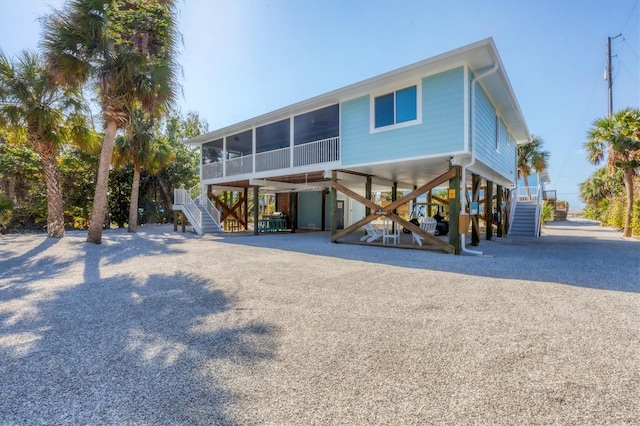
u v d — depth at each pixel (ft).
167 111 33.01
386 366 7.82
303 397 6.54
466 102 24.97
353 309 12.25
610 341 9.20
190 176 77.56
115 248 29.63
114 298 13.99
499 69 25.98
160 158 49.08
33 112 30.30
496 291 14.62
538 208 47.24
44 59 28.14
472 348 8.80
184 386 6.98
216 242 35.91
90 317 11.56
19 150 48.03
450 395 6.61
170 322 10.99
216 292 14.83
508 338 9.45
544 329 10.11
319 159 36.06
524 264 21.31
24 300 13.76
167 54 30.50
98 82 28.35
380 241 35.99
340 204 62.49
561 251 28.07
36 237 37.35
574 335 9.64
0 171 47.73
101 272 19.49
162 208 73.97
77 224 56.18
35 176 50.34
